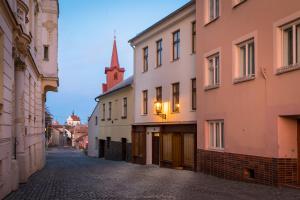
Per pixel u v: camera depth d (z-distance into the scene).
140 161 31.22
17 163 15.15
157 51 28.92
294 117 14.34
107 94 40.84
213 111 19.34
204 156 20.28
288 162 14.53
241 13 16.95
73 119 150.00
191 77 23.97
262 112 15.42
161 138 27.47
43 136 29.72
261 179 15.41
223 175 18.25
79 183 17.11
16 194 13.76
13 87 15.38
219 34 18.84
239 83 17.05
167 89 26.98
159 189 14.86
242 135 16.75
